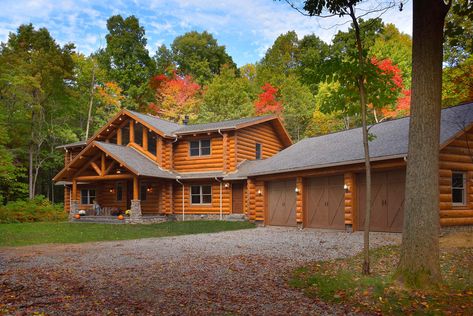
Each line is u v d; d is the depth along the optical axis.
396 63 32.50
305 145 21.61
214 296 6.75
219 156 25.30
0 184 30.38
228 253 11.32
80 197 29.73
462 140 14.51
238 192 24.81
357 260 9.82
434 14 7.09
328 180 18.25
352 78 8.38
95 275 8.34
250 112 37.50
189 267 9.19
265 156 28.27
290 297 6.71
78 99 37.22
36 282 7.71
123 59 45.28
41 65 32.22
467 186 14.52
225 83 39.69
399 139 15.47
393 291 6.67
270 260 10.08
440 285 6.77
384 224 15.70
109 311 5.91
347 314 5.84
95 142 23.92
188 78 41.38
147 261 10.06
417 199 6.96
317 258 10.42
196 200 25.92
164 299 6.56
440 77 7.13
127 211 24.14
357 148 16.72
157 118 28.94
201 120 37.50
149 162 25.42
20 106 30.81
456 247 11.20
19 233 17.06
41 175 39.44
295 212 19.75
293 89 38.59
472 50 9.94
